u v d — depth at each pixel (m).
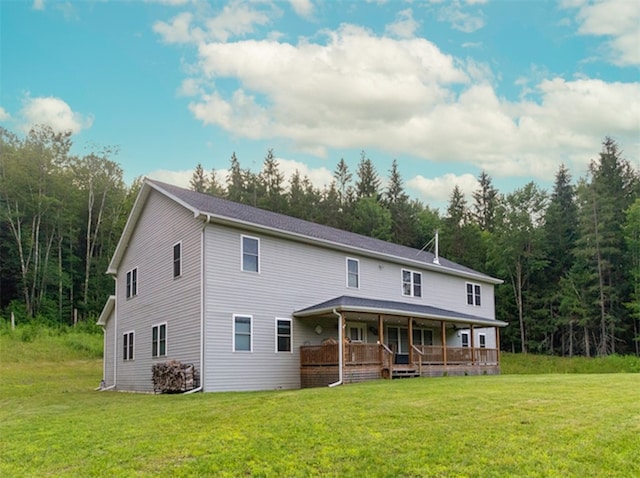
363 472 5.73
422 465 5.83
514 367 32.91
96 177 44.22
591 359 34.84
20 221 39.09
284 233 17.89
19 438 8.07
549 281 42.66
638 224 36.03
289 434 7.35
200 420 8.80
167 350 17.44
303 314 17.69
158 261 18.80
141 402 12.42
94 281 41.25
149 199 19.94
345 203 57.47
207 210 16.42
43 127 40.88
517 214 42.38
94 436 7.92
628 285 37.16
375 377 17.33
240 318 16.48
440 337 25.16
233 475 5.84
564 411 8.20
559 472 5.47
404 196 59.22
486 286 29.14
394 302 21.30
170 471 6.04
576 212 42.44
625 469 5.50
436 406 8.93
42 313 37.03
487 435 6.86
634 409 8.26
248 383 16.30
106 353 22.28
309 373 17.48
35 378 22.45
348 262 20.61
